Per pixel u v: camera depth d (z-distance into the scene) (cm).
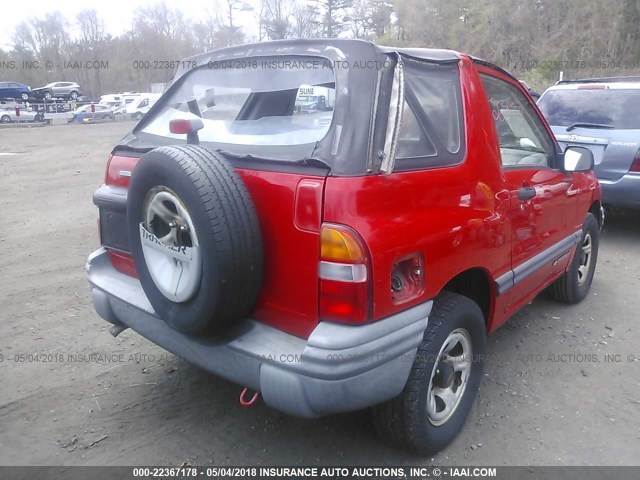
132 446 312
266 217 251
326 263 234
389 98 251
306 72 282
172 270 261
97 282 333
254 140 281
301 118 277
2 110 3544
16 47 5609
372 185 239
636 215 837
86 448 310
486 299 333
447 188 279
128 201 276
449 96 304
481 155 308
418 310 260
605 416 340
